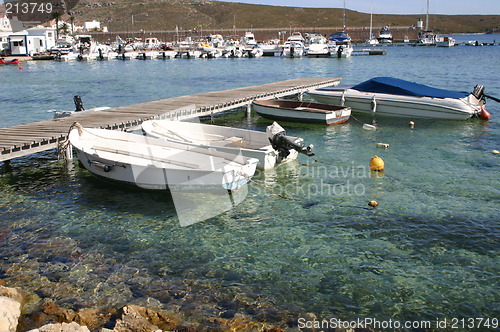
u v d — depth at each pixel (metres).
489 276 8.33
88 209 11.56
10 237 9.95
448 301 7.66
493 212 10.94
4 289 7.57
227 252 9.31
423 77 42.59
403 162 15.14
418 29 168.62
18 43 80.38
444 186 12.76
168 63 72.06
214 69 58.66
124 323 6.77
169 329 6.89
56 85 41.00
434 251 9.20
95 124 17.09
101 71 57.19
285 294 7.86
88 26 158.75
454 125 20.70
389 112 22.89
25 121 23.73
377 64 62.12
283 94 27.12
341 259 8.98
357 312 7.39
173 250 9.40
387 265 8.73
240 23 190.75
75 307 7.48
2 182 13.69
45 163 15.57
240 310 7.40
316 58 77.94
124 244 9.66
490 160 15.20
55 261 8.91
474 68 51.38
